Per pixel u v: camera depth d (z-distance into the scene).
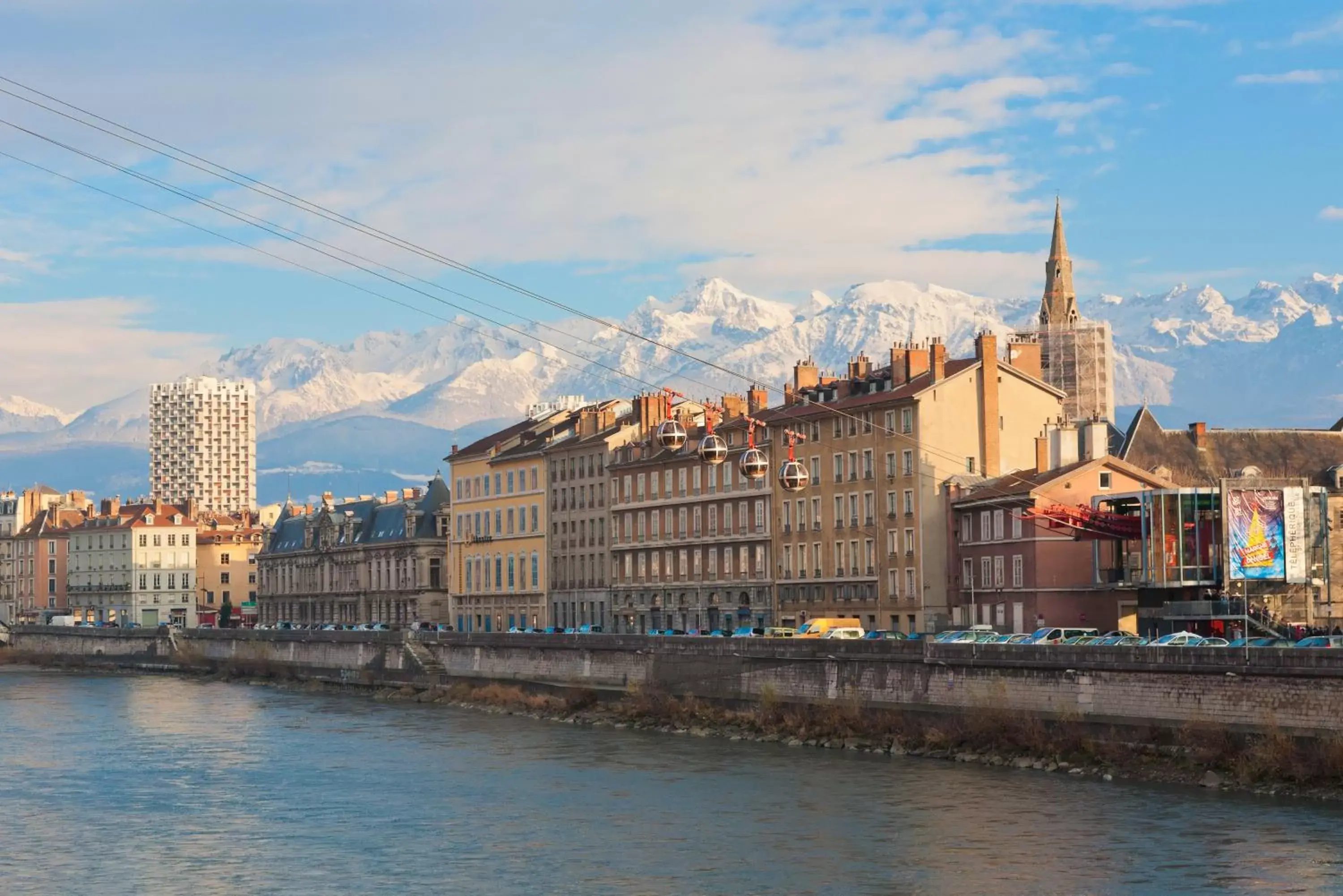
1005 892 70.75
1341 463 175.12
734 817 88.31
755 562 179.62
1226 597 127.81
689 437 190.88
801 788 96.06
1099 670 98.44
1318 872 71.69
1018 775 98.00
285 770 111.81
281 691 184.38
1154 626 134.00
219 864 80.06
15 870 79.38
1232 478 156.50
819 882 73.44
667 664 135.25
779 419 175.50
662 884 73.94
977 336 165.38
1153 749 95.00
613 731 130.38
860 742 112.19
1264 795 87.62
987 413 163.25
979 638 127.31
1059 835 80.44
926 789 93.81
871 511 164.88
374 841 85.12
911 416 160.25
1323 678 86.75
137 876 77.81
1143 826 81.44
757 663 125.19
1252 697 90.50
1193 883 70.81
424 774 108.12
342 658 188.12
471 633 166.25
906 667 112.00
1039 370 173.88
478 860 79.69
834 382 174.62
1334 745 85.56
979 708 105.31
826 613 169.62
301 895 73.69
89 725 144.62
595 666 145.38
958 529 157.75
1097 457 153.25
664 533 192.88
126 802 99.00
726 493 183.12
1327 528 130.75
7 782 107.56
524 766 110.00
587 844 82.69
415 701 165.62
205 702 169.00
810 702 119.56
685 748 116.94
